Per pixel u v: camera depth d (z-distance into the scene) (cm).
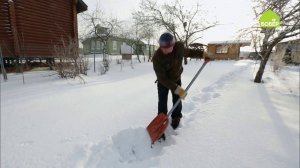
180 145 239
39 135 266
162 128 253
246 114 331
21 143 246
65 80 664
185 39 1584
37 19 916
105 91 512
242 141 244
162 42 233
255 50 651
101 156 220
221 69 1160
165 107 283
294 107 370
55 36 999
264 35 574
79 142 246
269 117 318
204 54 284
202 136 258
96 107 379
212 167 199
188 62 1653
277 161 204
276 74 919
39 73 842
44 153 225
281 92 498
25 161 212
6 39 822
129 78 747
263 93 486
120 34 1903
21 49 857
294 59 1238
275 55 954
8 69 899
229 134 262
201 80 710
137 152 241
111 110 362
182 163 207
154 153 238
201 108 366
